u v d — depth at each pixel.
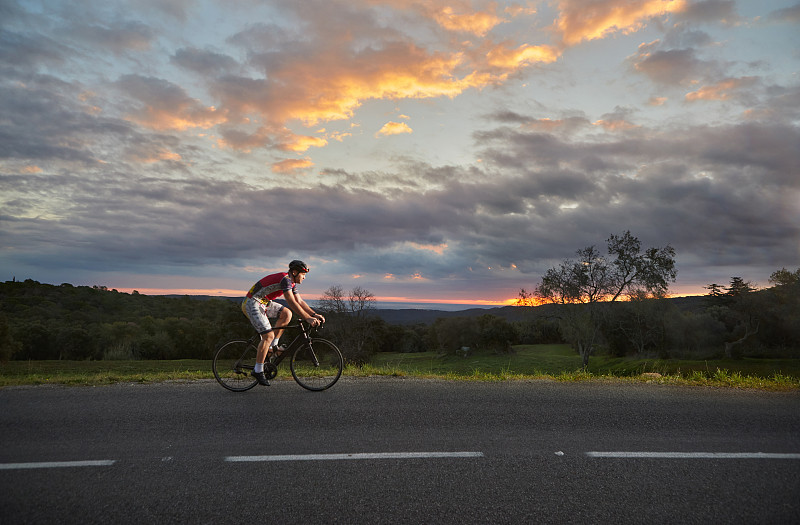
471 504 3.16
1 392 6.36
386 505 3.12
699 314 47.50
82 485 3.38
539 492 3.37
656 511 3.10
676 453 4.23
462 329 65.75
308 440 4.42
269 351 6.86
